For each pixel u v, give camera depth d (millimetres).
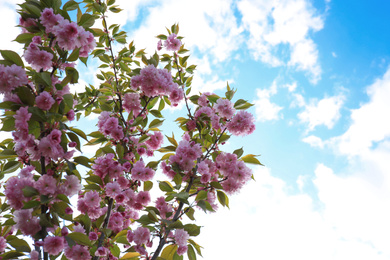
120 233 3271
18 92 2475
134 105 3768
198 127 3734
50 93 2656
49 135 2455
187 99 4082
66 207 2549
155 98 3988
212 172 3490
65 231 2553
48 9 2607
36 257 2529
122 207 3512
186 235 2955
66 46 2621
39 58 2551
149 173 3268
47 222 2439
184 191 3436
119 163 3180
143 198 3365
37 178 2707
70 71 2799
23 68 2598
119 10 4391
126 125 3650
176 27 4398
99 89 4195
